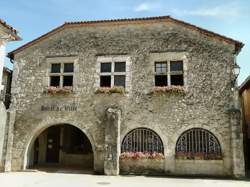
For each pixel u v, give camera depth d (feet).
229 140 44.80
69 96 50.49
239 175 42.65
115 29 51.55
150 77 48.70
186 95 47.24
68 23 52.85
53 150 62.64
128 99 48.57
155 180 40.65
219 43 47.96
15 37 34.58
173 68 49.03
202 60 47.91
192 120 46.32
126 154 46.47
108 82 51.96
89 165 60.08
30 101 51.78
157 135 46.98
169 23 50.08
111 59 50.49
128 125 47.70
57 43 52.95
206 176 44.27
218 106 46.11
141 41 50.24
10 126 50.72
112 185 36.27
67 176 44.37
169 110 47.19
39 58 53.06
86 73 50.78
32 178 41.96
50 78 52.54
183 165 45.29
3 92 48.96
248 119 59.98
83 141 62.44
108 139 46.52
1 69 33.40
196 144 45.83
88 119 49.14
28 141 50.55
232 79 46.42
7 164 49.29
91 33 52.19
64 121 49.83
